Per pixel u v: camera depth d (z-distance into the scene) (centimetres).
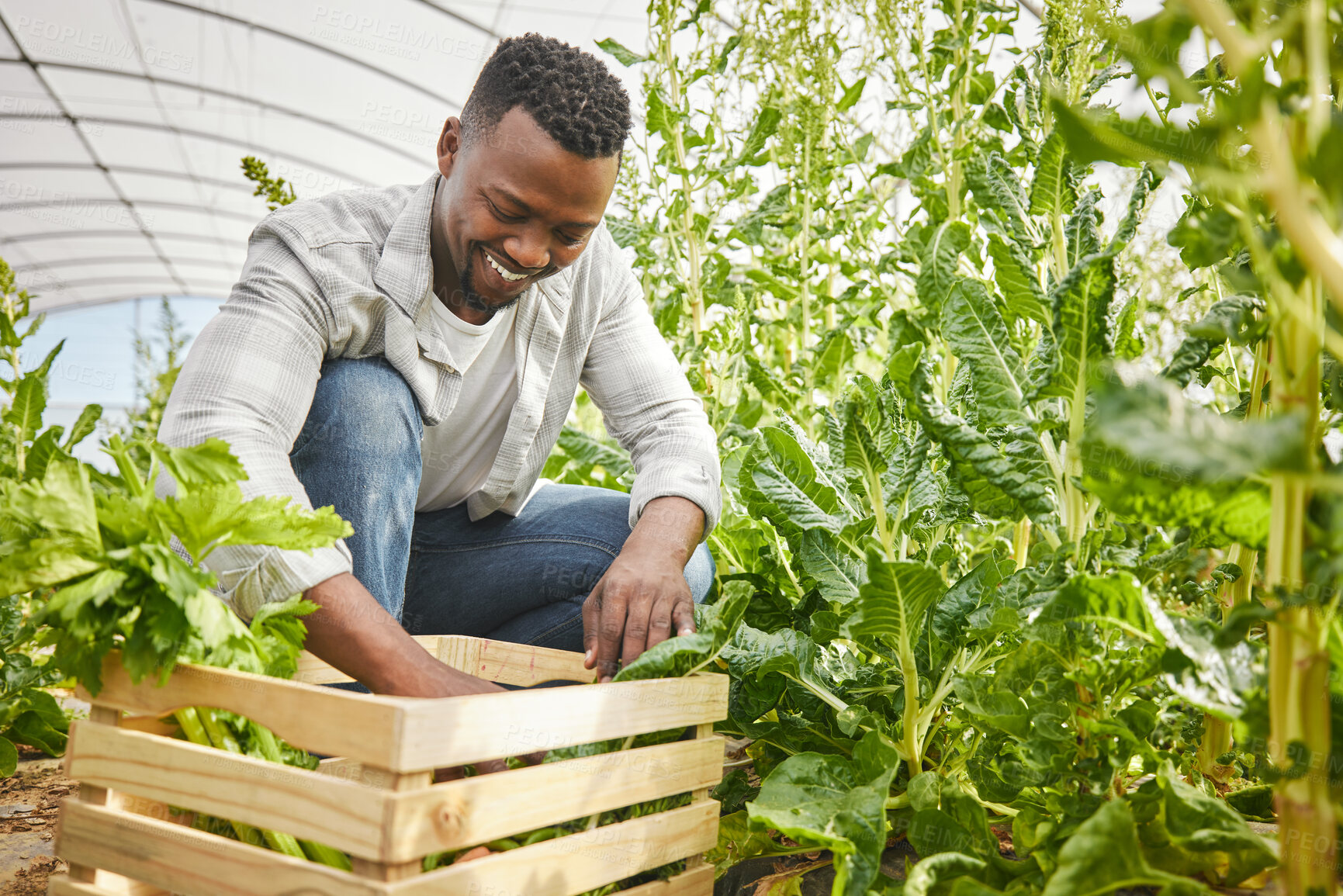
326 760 115
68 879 89
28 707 171
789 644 123
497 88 125
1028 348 119
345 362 135
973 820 102
